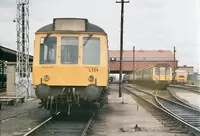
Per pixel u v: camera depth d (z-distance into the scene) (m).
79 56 13.36
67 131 11.45
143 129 11.86
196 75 86.25
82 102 13.79
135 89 51.50
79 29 13.55
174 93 38.31
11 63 28.64
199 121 14.61
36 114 16.73
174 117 14.09
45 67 13.39
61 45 13.46
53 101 13.62
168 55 94.88
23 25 27.39
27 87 27.19
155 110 18.92
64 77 13.31
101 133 11.05
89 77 13.27
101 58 13.38
